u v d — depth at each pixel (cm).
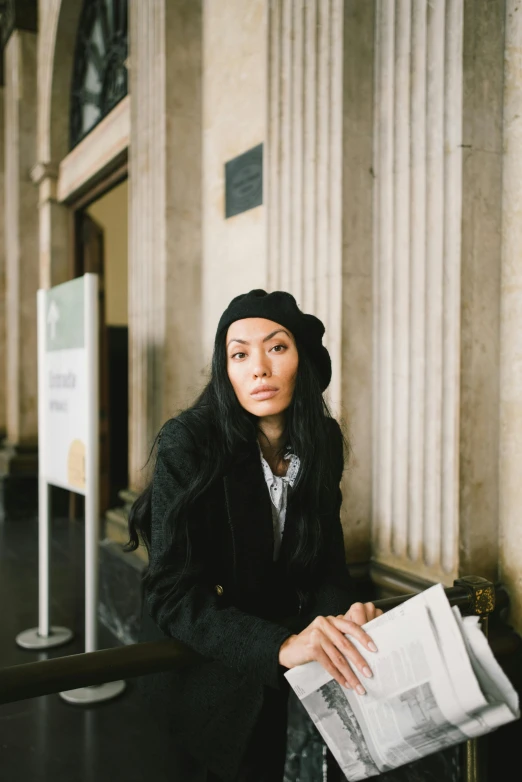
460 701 97
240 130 350
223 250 369
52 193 686
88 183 603
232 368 135
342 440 157
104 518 671
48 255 693
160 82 382
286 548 142
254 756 148
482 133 218
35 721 296
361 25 252
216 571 137
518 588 217
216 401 138
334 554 150
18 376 751
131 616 375
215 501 134
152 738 283
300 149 271
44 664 111
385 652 105
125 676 116
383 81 250
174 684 141
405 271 240
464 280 216
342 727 111
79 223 694
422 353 231
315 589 146
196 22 387
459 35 214
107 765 263
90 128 605
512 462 221
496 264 223
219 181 371
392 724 104
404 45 238
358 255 254
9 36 761
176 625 121
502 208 223
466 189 215
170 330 383
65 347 343
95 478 318
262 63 329
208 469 128
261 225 331
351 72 250
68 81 669
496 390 224
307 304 269
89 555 317
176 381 385
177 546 126
